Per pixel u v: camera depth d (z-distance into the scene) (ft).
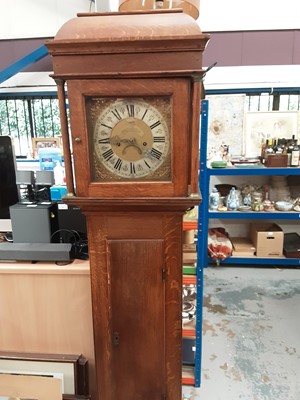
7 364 4.46
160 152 3.28
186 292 6.14
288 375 5.77
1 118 11.44
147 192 3.31
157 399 4.08
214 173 9.16
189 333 5.44
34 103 11.23
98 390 4.06
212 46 9.99
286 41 9.80
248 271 10.19
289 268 10.41
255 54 9.95
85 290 4.26
